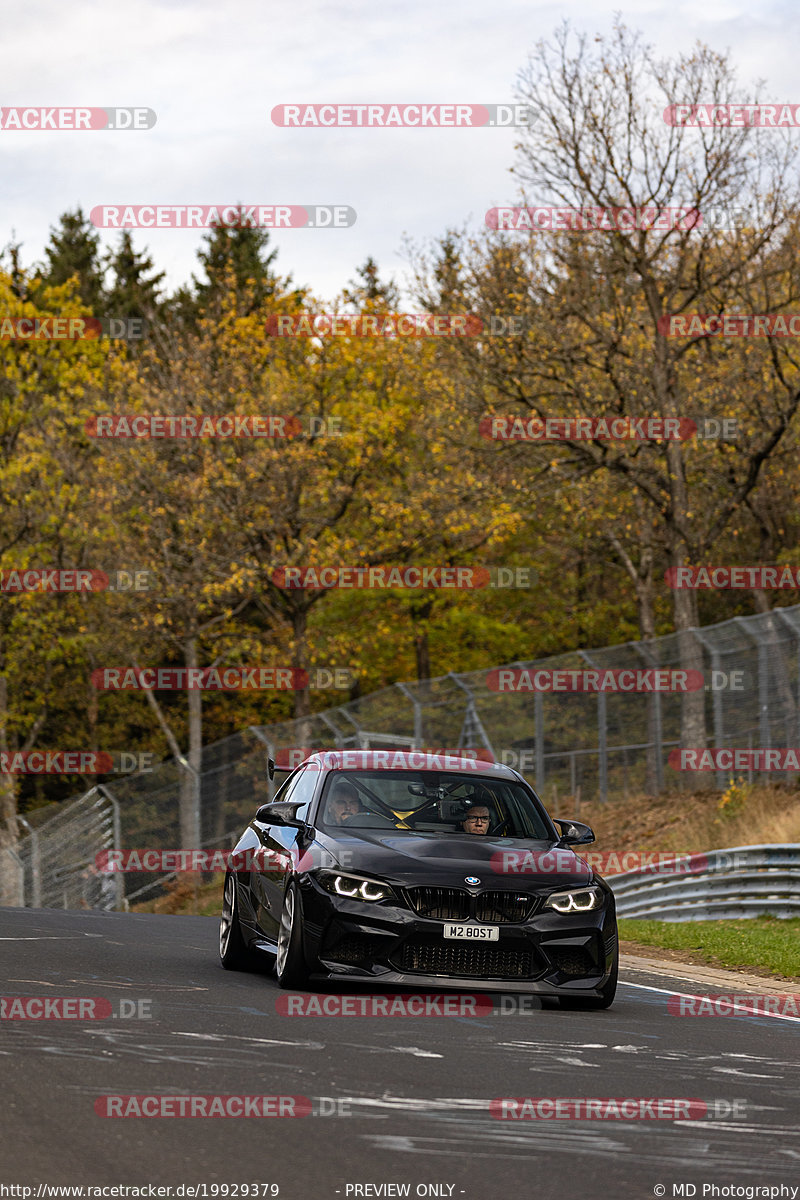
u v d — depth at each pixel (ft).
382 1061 55.67
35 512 343.87
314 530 328.70
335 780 85.15
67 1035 58.49
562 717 250.16
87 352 382.22
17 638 363.15
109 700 441.27
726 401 261.65
